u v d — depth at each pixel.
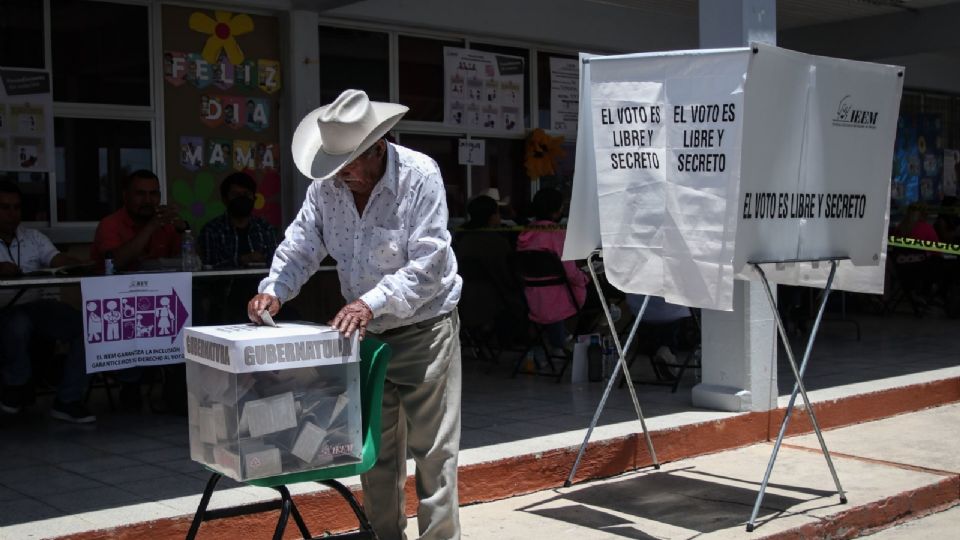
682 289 5.16
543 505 5.49
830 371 8.71
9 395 6.62
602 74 5.38
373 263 3.89
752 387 6.82
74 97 8.09
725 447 6.66
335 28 9.47
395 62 9.88
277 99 9.05
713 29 6.83
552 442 5.99
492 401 7.36
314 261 4.05
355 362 3.53
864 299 13.15
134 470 5.42
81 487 5.07
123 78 8.30
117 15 8.25
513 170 10.95
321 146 3.81
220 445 3.45
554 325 8.35
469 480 5.46
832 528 5.21
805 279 5.69
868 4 11.04
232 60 8.79
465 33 10.34
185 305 6.56
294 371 3.43
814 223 5.32
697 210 5.09
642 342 8.32
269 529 4.75
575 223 5.57
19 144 7.82
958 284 12.80
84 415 6.66
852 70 5.35
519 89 10.88
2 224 7.05
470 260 8.64
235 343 3.28
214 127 8.73
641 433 6.23
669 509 5.39
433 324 3.95
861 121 5.46
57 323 6.58
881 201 5.66
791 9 11.31
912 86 15.05
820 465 6.27
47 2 7.91
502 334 9.04
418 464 4.05
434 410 3.99
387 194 3.83
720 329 6.92
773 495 5.62
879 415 7.70
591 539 4.92
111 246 7.20
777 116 5.03
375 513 4.17
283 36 8.98
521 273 8.17
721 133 4.98
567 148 11.38
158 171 8.47
